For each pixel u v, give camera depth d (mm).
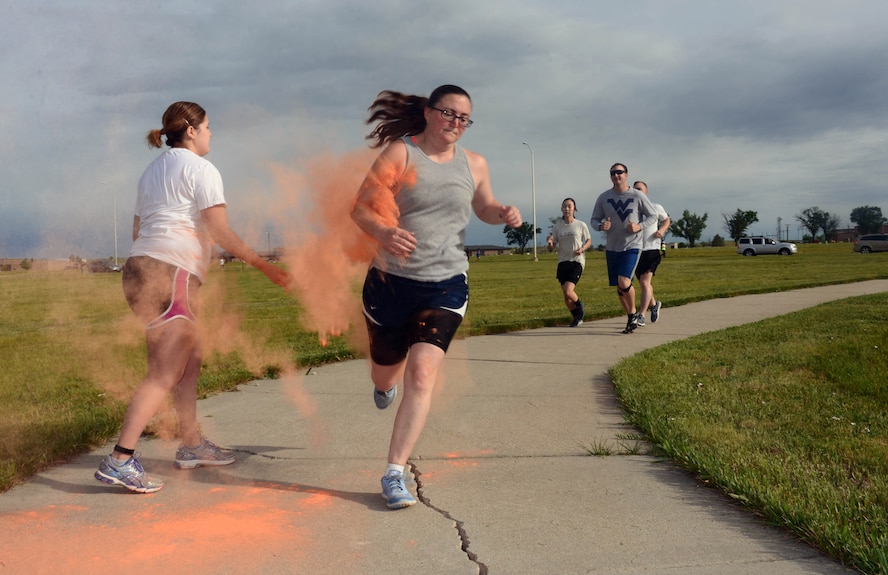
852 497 3100
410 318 3590
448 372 6613
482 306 13695
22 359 7277
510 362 7141
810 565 2656
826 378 5824
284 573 2668
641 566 2672
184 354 3635
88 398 5547
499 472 3812
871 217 129250
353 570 2688
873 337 7809
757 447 3916
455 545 2898
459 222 3576
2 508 3334
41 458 3920
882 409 4766
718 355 6969
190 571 2686
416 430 3412
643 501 3344
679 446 3947
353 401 5590
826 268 29609
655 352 7227
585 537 2951
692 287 18766
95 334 9094
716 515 3160
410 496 3307
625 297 9336
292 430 4754
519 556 2781
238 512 3283
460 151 3631
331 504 3385
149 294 3576
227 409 5352
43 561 2768
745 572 2605
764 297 14625
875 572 2504
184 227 3633
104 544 2926
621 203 9211
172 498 3475
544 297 16047
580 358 7363
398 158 3471
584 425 4730
